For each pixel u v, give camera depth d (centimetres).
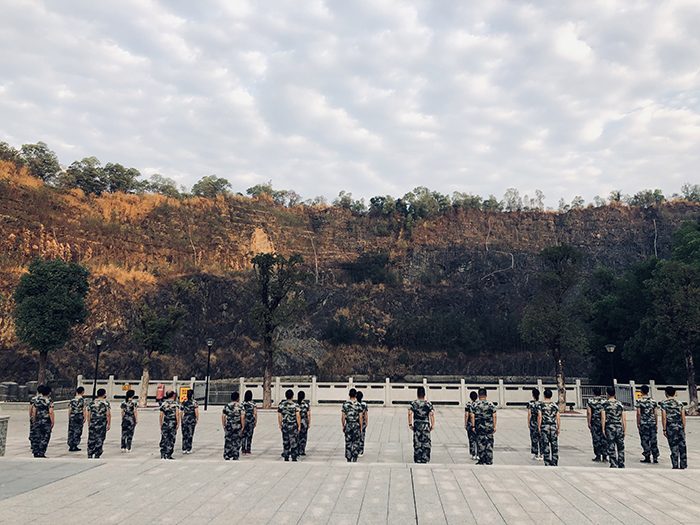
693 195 10431
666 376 2972
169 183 8538
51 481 773
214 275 6662
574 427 1930
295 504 647
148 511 609
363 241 9712
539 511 622
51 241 5331
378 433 1697
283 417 1118
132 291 5516
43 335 2570
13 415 2272
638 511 625
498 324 7850
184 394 2644
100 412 1152
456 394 2691
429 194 10488
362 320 7931
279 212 9344
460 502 664
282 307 2714
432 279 9019
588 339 3788
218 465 914
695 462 1172
